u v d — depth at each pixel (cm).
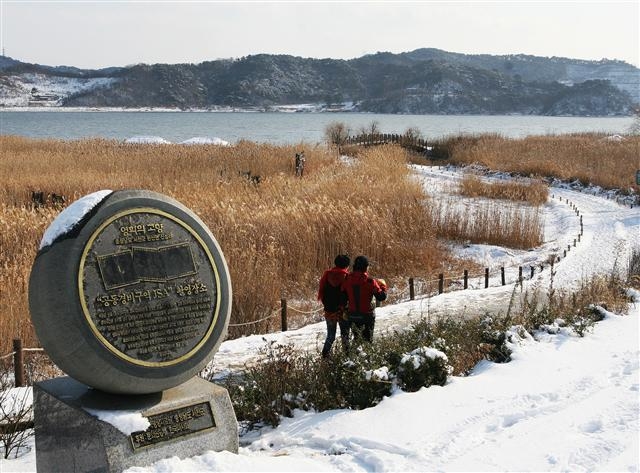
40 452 712
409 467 678
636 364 1028
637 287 1750
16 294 1272
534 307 1347
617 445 725
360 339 1031
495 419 809
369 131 10788
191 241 714
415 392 905
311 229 1952
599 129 16362
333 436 770
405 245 2127
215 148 4462
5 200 2562
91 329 642
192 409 687
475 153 5369
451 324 1212
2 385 970
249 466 653
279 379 914
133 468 628
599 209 3275
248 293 1455
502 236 2541
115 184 2852
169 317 689
